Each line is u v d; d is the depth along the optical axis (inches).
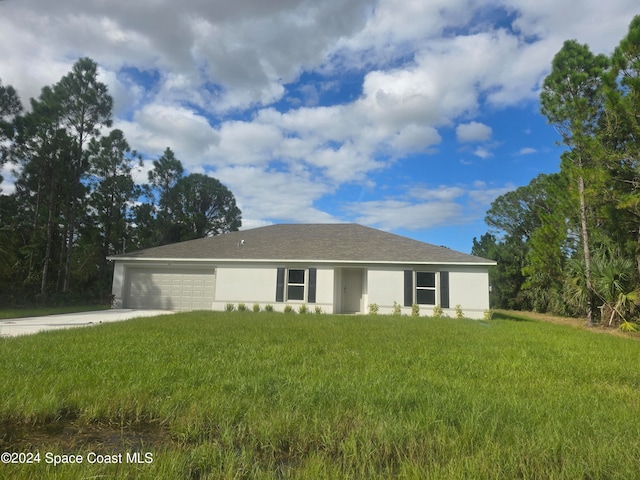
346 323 497.4
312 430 136.6
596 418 152.3
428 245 775.1
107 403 156.6
